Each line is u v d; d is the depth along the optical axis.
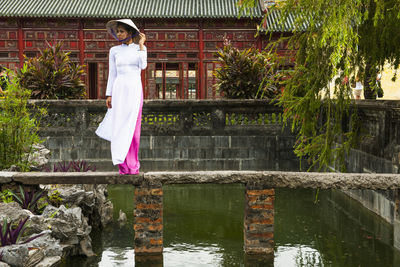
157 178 5.25
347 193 9.03
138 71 5.21
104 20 18.17
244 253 5.38
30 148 7.58
